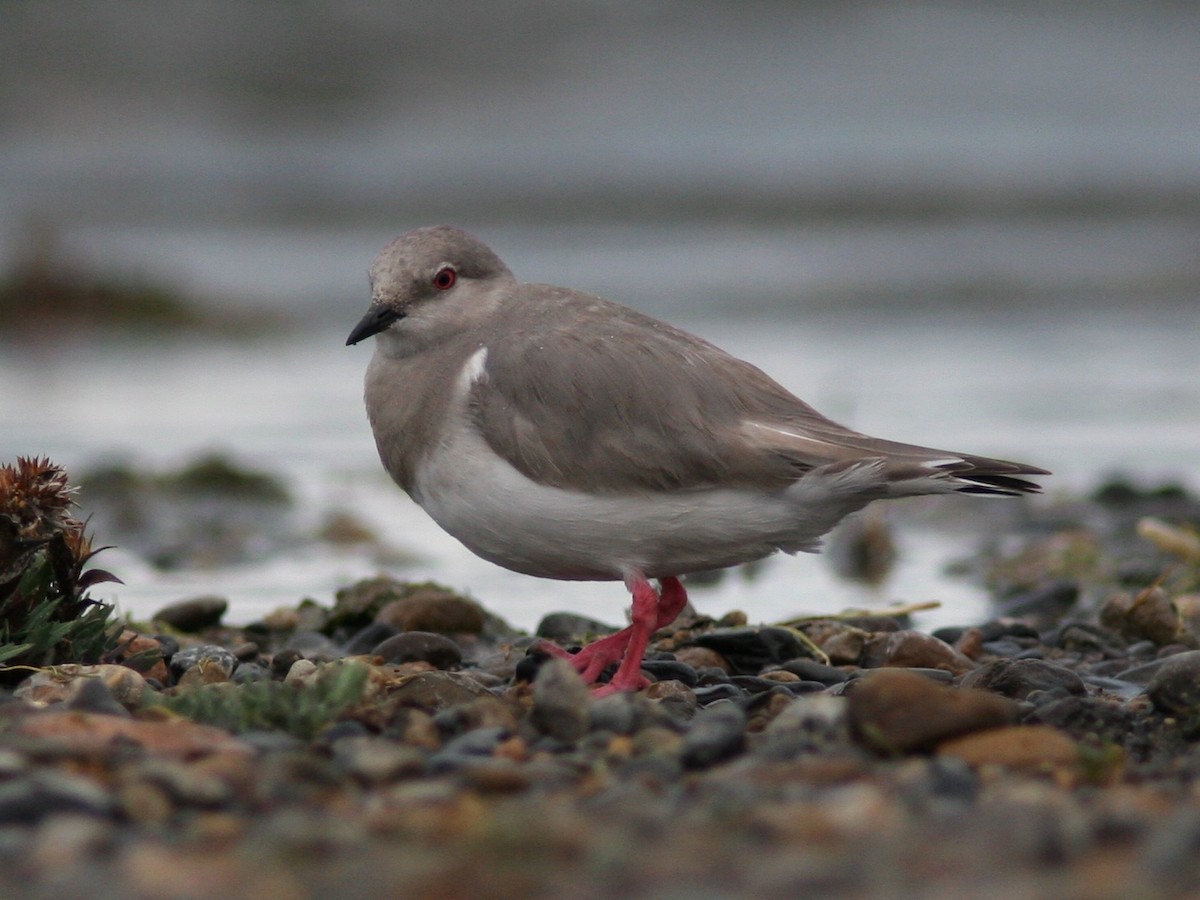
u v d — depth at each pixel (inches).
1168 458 778.2
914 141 2317.9
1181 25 2743.6
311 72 2417.6
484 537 363.3
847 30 2679.6
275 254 1589.6
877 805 240.7
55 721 282.7
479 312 385.7
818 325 1236.5
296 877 208.5
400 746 280.5
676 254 1589.6
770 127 2388.0
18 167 2042.3
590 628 462.6
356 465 800.9
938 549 641.6
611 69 2522.1
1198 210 1836.9
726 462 345.7
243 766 264.1
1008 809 240.8
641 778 263.4
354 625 477.7
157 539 645.3
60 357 1136.2
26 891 203.9
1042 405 913.5
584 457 348.5
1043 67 2610.7
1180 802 251.4
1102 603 495.5
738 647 414.3
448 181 2048.5
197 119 2269.9
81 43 2325.3
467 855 218.1
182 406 950.4
